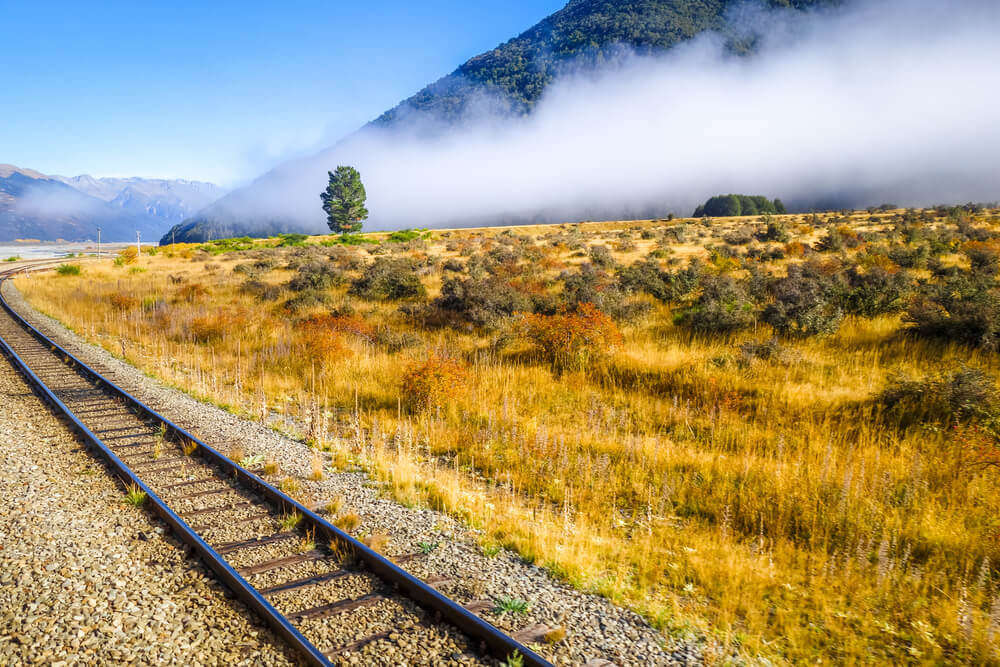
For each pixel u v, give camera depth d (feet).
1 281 137.80
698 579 18.97
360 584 16.99
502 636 13.87
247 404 40.37
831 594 17.84
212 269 134.62
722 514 24.04
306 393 43.45
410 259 126.41
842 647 15.30
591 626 15.67
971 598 17.69
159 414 34.40
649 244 148.56
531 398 39.96
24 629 14.30
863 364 41.88
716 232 177.37
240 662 13.41
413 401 39.55
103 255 305.73
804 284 60.44
